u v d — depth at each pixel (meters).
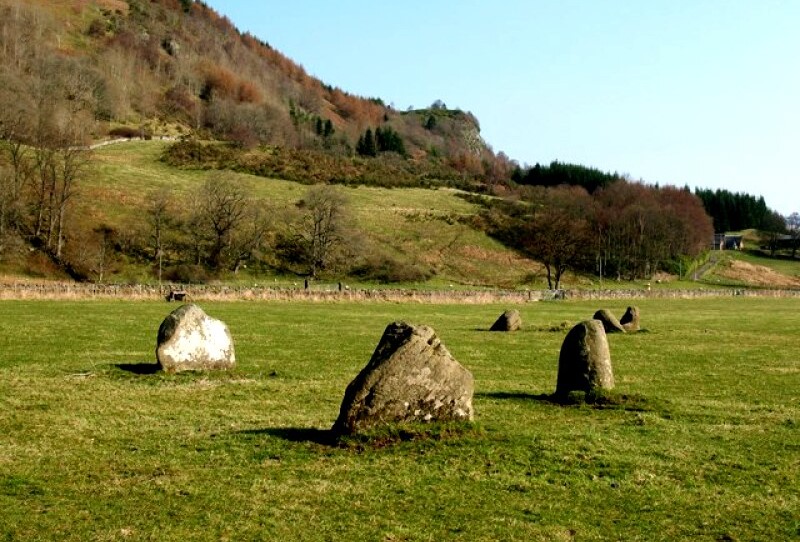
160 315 46.75
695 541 11.59
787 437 17.98
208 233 103.31
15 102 123.00
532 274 121.75
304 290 68.31
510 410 20.38
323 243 108.88
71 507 12.37
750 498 13.52
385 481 13.90
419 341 16.70
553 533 11.73
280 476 14.13
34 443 16.12
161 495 13.02
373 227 128.12
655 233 151.12
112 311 48.34
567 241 117.25
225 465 14.80
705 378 27.72
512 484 13.90
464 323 51.47
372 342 36.59
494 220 143.38
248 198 118.88
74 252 91.69
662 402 21.64
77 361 27.39
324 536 11.43
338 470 14.47
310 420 18.91
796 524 12.30
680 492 13.77
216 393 22.22
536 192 197.38
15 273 82.31
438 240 128.12
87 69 191.00
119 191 114.12
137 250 96.94
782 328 51.22
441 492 13.40
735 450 16.72
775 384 26.42
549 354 33.97
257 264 103.88
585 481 14.22
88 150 124.12
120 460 15.03
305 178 155.00
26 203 100.62
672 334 45.31
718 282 146.25
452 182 191.12
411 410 16.42
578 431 17.94
